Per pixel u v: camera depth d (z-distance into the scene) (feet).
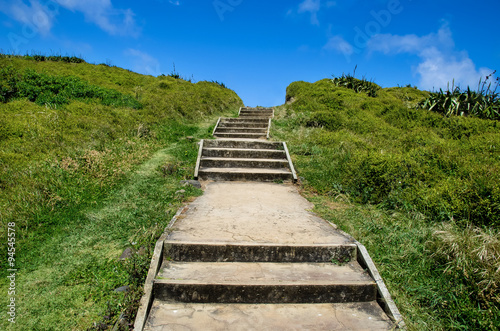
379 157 18.71
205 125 35.22
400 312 8.98
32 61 44.14
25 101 26.21
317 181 20.11
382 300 9.35
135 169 20.43
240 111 46.29
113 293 9.23
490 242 10.27
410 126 33.91
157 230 12.21
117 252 11.41
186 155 24.31
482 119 33.96
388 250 11.55
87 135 22.59
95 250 11.52
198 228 12.56
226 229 12.57
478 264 9.68
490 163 19.38
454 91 38.93
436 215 14.21
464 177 17.15
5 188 14.61
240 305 9.32
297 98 50.90
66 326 8.11
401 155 20.40
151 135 27.48
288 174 21.49
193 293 9.28
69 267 10.49
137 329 7.92
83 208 14.55
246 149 25.48
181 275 9.86
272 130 33.24
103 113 27.35
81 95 30.86
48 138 20.16
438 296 9.30
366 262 10.60
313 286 9.50
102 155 20.20
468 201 13.74
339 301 9.63
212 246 10.91
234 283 9.36
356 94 48.75
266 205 16.35
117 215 14.08
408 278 10.15
